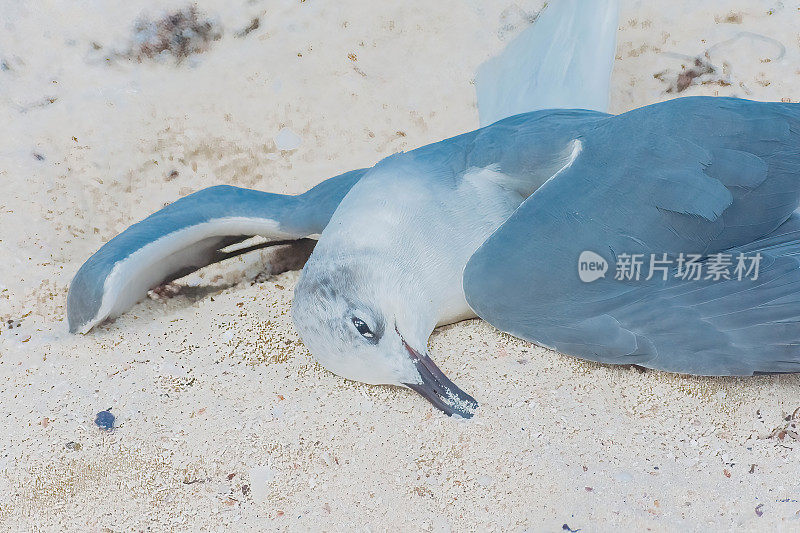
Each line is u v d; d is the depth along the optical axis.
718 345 0.72
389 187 0.77
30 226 0.87
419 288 0.76
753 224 0.74
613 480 0.70
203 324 0.80
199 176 0.91
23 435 0.74
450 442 0.72
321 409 0.74
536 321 0.74
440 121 0.92
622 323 0.73
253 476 0.72
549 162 0.77
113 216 0.89
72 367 0.78
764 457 0.71
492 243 0.74
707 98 0.75
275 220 0.81
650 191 0.73
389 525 0.70
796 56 0.92
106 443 0.74
